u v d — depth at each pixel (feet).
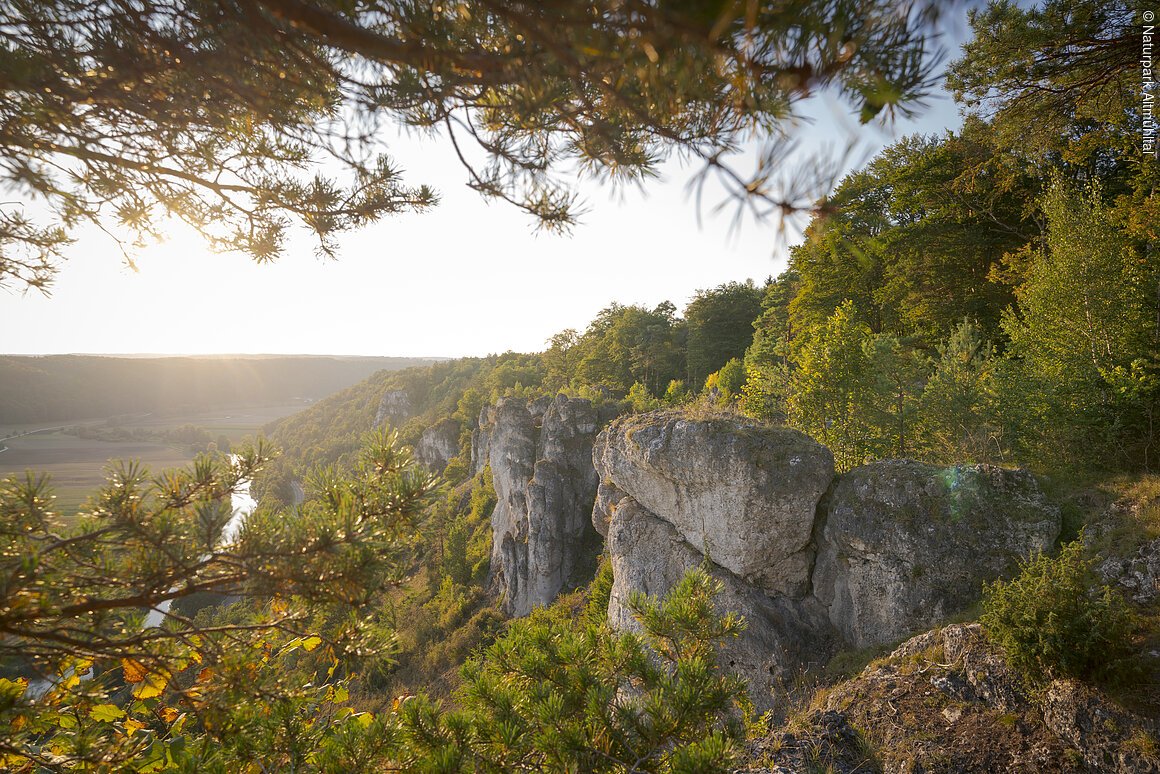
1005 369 46.70
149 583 7.69
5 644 7.28
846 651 40.75
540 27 4.24
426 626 132.36
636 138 6.98
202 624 10.05
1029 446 43.47
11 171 7.63
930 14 3.61
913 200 85.71
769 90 4.08
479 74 5.86
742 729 13.39
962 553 37.22
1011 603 24.40
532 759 13.34
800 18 3.51
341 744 10.99
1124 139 44.78
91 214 10.36
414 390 430.61
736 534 45.57
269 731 9.88
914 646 30.45
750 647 42.70
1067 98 36.60
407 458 9.68
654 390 209.26
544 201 8.73
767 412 58.03
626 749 13.07
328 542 7.86
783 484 44.09
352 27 5.02
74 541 7.54
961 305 81.35
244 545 7.84
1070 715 21.52
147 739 9.53
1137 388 39.34
